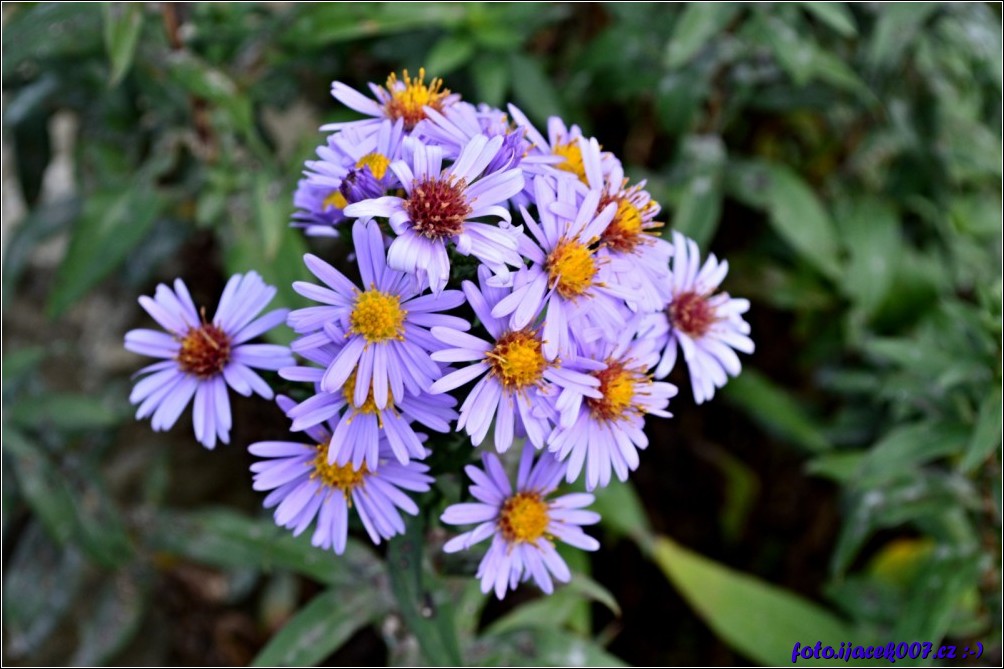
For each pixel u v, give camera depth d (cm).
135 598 45
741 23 45
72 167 50
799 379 54
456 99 33
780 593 44
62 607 45
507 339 29
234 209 41
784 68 44
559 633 37
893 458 39
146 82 43
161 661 49
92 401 42
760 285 50
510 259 28
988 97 50
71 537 43
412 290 28
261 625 48
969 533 42
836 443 50
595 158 30
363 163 30
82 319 56
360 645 47
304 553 37
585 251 29
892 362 48
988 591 40
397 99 32
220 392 31
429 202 28
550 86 44
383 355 28
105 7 39
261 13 41
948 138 47
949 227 49
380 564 37
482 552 33
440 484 32
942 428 39
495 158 29
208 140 43
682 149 46
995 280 40
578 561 42
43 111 48
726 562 53
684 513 53
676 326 32
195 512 43
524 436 30
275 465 30
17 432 42
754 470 54
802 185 45
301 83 47
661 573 51
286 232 40
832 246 45
